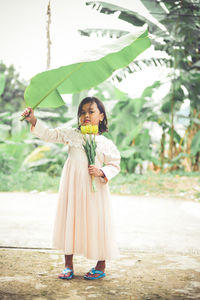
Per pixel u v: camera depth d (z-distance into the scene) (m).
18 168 10.66
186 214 5.51
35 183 8.91
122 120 10.02
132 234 4.03
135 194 8.07
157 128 10.60
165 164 10.70
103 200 2.59
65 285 2.39
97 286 2.39
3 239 3.63
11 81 13.56
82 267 2.84
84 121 2.68
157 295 2.23
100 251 2.51
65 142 2.65
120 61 2.93
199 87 8.91
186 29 7.64
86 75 2.90
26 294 2.21
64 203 2.55
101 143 2.68
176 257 3.13
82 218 2.51
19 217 4.97
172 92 9.38
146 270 2.76
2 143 10.46
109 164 2.65
